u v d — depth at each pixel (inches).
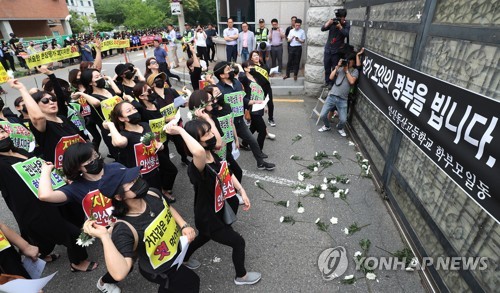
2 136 108.7
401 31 150.5
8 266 97.1
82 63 229.8
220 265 131.3
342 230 148.4
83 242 73.0
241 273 117.2
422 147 119.1
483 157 82.7
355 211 161.8
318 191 180.1
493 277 83.7
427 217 119.7
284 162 217.9
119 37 1027.3
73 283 125.3
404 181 141.8
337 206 166.6
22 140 150.4
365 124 217.0
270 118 279.9
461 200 98.9
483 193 82.8
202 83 229.3
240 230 151.2
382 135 178.1
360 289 116.8
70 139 147.0
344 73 234.4
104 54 888.3
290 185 189.2
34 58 390.3
